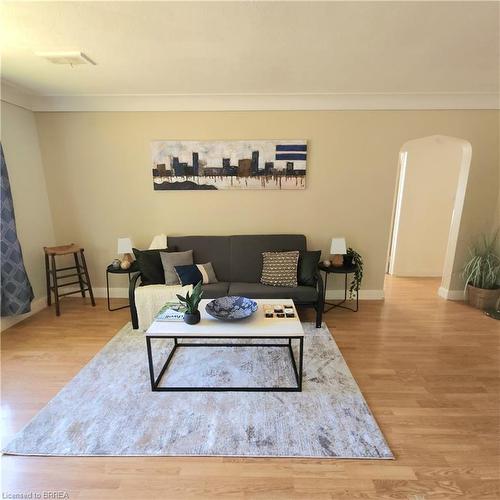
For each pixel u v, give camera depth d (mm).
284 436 1733
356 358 2547
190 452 1632
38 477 1512
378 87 3045
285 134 3473
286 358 2525
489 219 3633
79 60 2340
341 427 1798
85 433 1760
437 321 3246
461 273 3807
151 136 3508
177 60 2373
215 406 1976
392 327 3107
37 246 3527
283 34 1958
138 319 3018
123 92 3219
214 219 3717
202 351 2637
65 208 3732
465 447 1675
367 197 3627
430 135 3441
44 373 2336
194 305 2186
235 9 1672
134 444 1683
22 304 3053
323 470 1536
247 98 3336
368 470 1537
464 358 2547
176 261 3273
